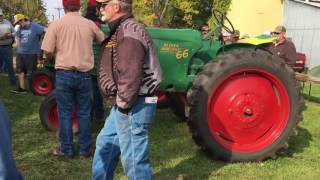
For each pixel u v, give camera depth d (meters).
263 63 4.89
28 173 4.53
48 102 5.93
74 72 4.73
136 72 3.18
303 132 6.24
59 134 4.98
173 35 5.48
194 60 5.67
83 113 4.91
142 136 3.41
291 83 5.02
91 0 5.67
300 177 4.54
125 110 3.31
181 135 5.94
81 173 4.57
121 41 3.21
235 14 22.75
